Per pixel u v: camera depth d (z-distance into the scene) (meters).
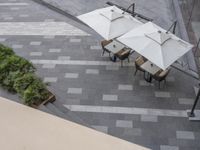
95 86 14.13
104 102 13.34
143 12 18.91
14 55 7.86
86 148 4.54
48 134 4.73
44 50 16.44
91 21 14.73
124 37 13.66
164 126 12.25
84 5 19.77
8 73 7.15
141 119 12.56
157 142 11.67
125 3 19.77
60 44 16.80
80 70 15.04
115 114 12.82
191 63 15.22
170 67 14.99
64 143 4.59
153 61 12.66
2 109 5.18
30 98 6.59
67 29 17.92
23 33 17.86
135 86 14.02
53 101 7.70
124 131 12.12
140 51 13.01
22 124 4.90
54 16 19.19
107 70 14.95
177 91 13.74
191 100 13.30
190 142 11.63
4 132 4.71
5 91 6.88
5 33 17.97
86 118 12.70
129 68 14.97
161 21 18.09
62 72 14.96
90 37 17.14
